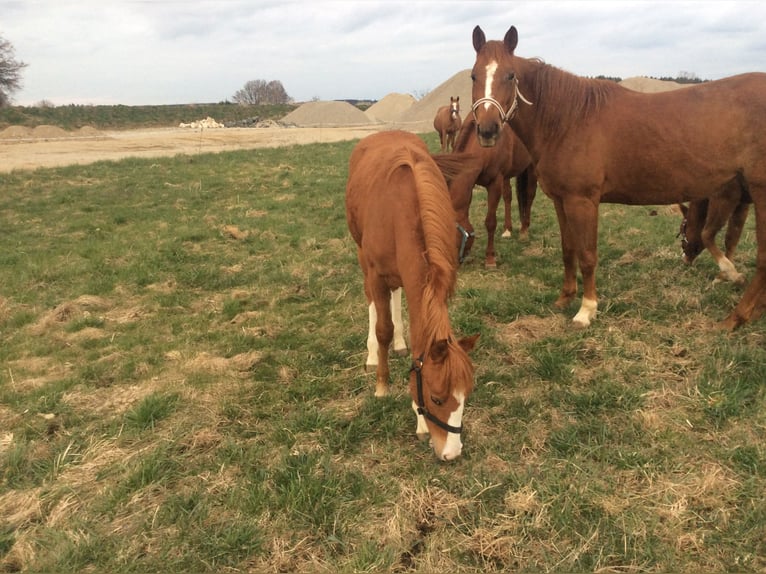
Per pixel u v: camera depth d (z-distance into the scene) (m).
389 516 2.68
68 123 42.88
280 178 12.70
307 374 4.10
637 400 3.42
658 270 5.49
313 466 3.02
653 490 2.71
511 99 4.22
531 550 2.45
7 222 9.24
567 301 4.89
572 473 2.87
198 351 4.57
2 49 44.72
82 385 4.07
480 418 3.41
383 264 3.24
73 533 2.65
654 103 4.06
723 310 4.52
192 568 2.46
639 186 4.22
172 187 11.89
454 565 2.40
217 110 57.59
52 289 6.08
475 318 4.72
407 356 4.25
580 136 4.21
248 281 6.22
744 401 3.31
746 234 6.63
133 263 6.77
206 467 3.11
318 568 2.42
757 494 2.62
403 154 3.31
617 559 2.38
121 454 3.26
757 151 3.79
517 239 7.24
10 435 3.46
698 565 2.32
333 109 45.06
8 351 4.70
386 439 3.27
